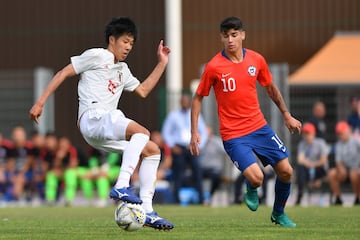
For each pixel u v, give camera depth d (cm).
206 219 4216
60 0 10119
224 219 4203
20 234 3200
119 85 3191
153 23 9869
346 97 8325
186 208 5994
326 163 6912
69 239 2930
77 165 7550
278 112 7469
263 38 9838
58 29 10119
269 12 9831
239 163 3344
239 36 3381
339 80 8350
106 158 7588
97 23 10062
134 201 2994
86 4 10081
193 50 9844
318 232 3188
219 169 7162
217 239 2875
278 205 3503
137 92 3275
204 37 9838
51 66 10125
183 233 3128
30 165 7806
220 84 3397
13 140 8500
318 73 8588
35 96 9350
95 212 5528
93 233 3184
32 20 10162
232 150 3378
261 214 4878
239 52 3397
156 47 9844
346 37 9500
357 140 6644
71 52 10100
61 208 6362
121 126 3048
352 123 7262
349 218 4222
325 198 7950
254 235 3033
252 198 3422
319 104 7181
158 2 9869
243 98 3384
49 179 7488
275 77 7488
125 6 9956
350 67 8719
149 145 3158
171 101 8162
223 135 3412
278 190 3469
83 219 4384
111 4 10006
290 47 9806
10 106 9394
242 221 3972
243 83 3381
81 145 9756
